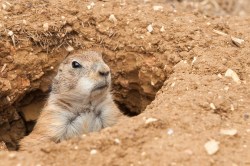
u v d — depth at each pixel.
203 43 16.91
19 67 17.09
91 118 16.00
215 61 15.91
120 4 18.72
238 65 15.88
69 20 17.97
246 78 15.43
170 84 15.26
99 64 15.30
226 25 18.30
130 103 19.09
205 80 14.95
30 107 18.53
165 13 18.44
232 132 12.41
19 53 17.09
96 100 15.60
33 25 17.45
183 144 11.86
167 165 11.32
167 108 13.64
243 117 13.36
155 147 11.81
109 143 12.00
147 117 12.96
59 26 17.75
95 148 11.89
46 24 17.58
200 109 13.44
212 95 14.05
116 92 18.80
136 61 17.78
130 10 18.41
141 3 19.03
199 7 22.41
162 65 17.09
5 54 16.80
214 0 24.17
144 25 17.89
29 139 15.28
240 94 14.40
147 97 18.20
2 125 17.66
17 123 18.38
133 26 17.97
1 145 15.62
